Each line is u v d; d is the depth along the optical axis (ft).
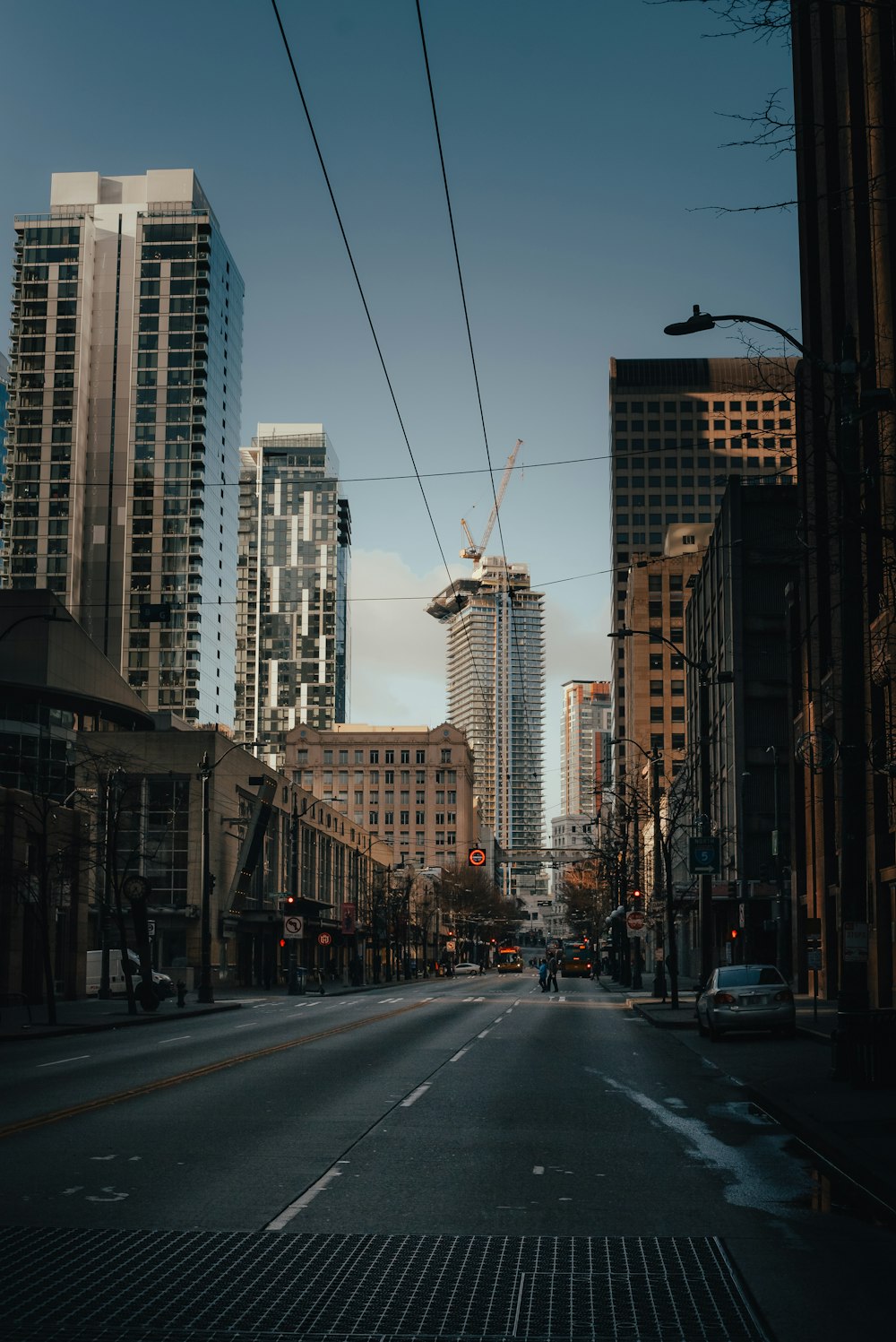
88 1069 72.43
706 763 140.36
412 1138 45.11
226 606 637.30
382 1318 23.30
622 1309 23.82
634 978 230.89
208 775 173.37
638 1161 40.42
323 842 369.30
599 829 369.09
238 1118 50.01
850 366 60.34
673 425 633.61
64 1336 22.17
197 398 598.34
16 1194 34.37
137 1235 29.63
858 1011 60.75
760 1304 23.81
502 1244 28.89
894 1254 27.81
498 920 588.91
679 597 455.22
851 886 61.98
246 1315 23.44
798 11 33.60
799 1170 38.83
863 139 122.52
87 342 603.67
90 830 186.39
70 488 588.50
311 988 261.65
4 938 154.71
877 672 76.79
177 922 247.29
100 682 246.88
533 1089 61.62
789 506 244.22
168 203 613.11
